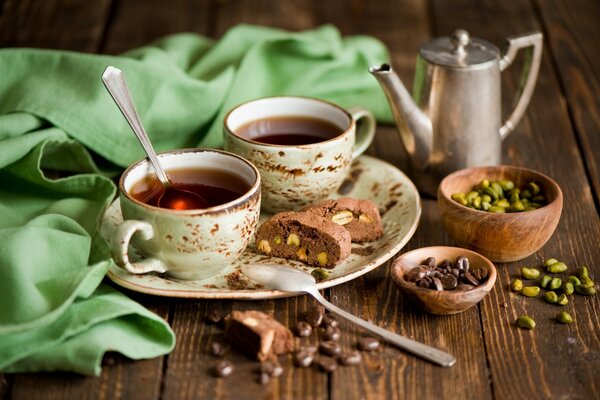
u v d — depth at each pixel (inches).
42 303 28.6
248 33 41.8
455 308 29.8
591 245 33.4
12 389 28.0
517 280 31.4
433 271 30.5
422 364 28.7
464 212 31.6
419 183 36.0
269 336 28.5
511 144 39.0
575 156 38.3
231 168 31.7
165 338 29.2
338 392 27.9
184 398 27.7
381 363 28.7
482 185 33.4
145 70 36.9
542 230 31.5
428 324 30.0
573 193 36.1
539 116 40.8
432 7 49.5
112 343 28.4
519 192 33.4
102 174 36.3
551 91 42.4
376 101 40.1
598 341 29.6
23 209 34.0
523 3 49.8
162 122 37.0
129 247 31.9
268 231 31.9
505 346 29.4
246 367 28.6
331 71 40.6
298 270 30.7
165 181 31.4
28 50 37.0
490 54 35.0
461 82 34.4
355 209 32.6
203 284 30.7
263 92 39.9
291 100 35.2
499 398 27.8
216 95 37.7
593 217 34.8
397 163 37.9
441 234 34.1
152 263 30.2
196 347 29.2
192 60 41.8
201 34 46.0
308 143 34.5
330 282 30.3
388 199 34.5
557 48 45.5
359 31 46.9
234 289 30.5
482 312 30.5
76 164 36.1
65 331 28.2
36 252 29.9
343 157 33.6
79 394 27.8
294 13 48.6
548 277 31.4
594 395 28.0
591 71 43.8
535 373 28.6
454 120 34.9
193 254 30.0
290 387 28.0
